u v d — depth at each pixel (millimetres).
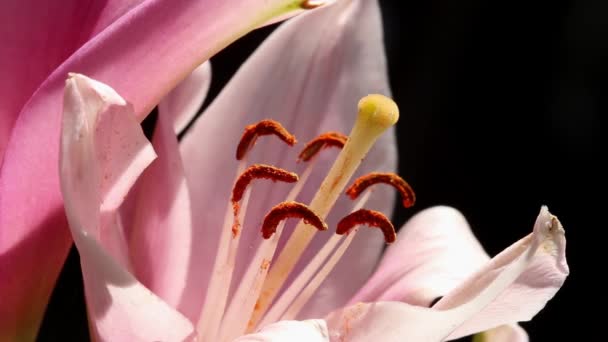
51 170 341
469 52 774
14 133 337
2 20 346
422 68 772
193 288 388
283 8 343
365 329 355
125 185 340
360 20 404
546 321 772
